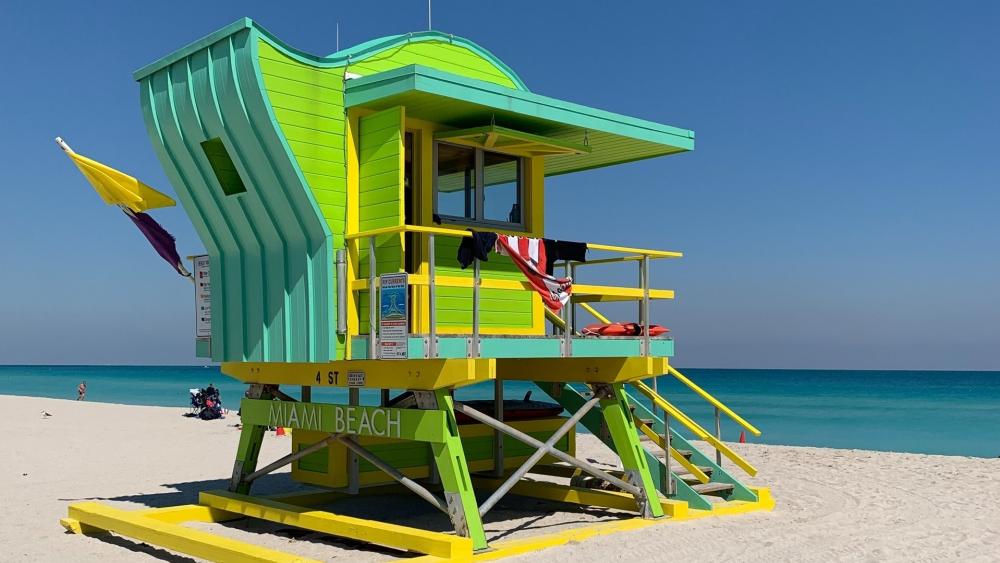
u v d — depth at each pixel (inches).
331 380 369.4
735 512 416.5
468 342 331.6
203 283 403.9
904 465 633.0
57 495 496.1
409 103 352.8
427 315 364.5
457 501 318.3
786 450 745.0
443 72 340.2
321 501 438.9
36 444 756.0
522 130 401.4
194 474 585.0
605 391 399.2
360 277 358.3
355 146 361.4
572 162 467.5
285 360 358.0
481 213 397.7
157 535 341.1
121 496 494.0
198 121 364.2
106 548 359.9
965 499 475.2
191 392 1128.2
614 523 378.6
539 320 409.1
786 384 4298.7
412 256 374.0
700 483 457.1
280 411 394.9
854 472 591.8
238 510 391.9
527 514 427.2
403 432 336.2
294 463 450.3
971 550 346.0
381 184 353.7
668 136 422.0
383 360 336.8
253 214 365.4
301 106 346.0
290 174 342.0
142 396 2578.7
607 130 395.9
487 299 390.6
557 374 416.8
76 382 4320.9
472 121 383.2
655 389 480.4
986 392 3440.0
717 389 3718.0
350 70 367.2
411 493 493.4
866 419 2030.0
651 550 329.4
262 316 368.8
